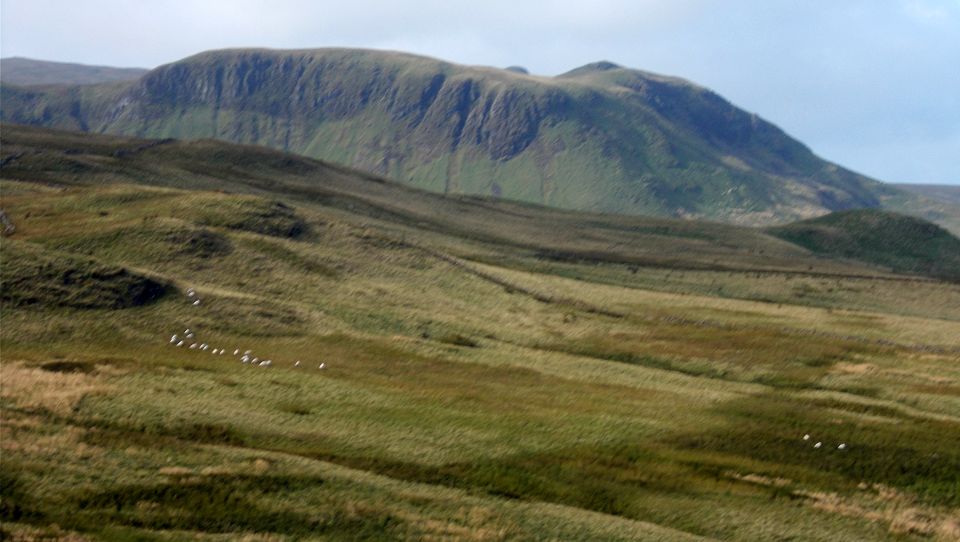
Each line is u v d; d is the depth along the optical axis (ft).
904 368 335.47
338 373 260.62
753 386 307.37
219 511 146.00
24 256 305.73
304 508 151.12
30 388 194.59
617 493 185.16
